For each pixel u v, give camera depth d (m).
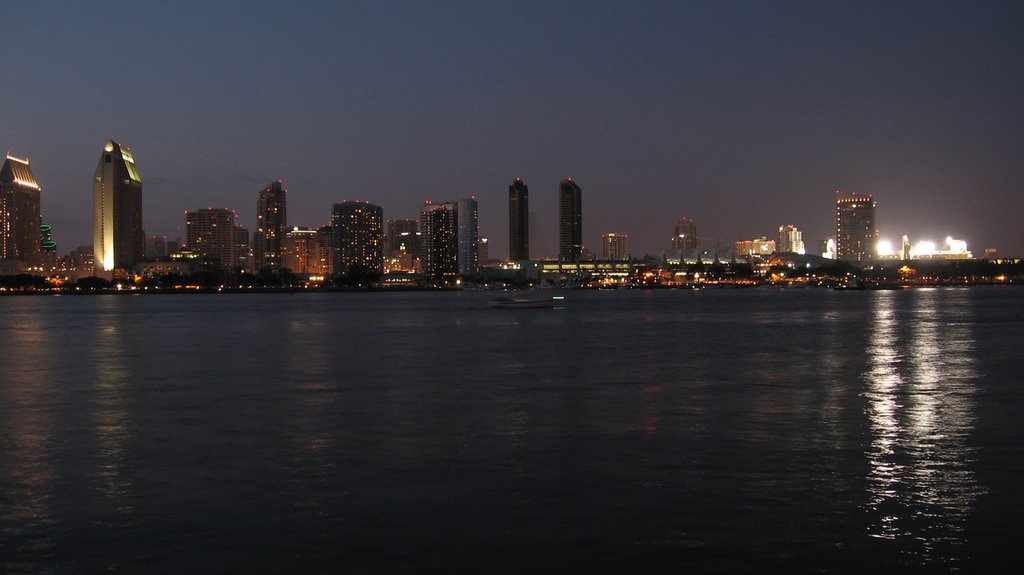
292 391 45.38
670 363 60.94
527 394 43.75
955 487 24.06
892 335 92.50
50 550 19.28
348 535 20.09
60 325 127.19
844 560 18.47
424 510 21.97
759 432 32.41
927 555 18.73
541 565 18.23
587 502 22.64
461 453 28.70
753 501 22.70
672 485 24.34
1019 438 31.11
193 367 59.22
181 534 20.25
